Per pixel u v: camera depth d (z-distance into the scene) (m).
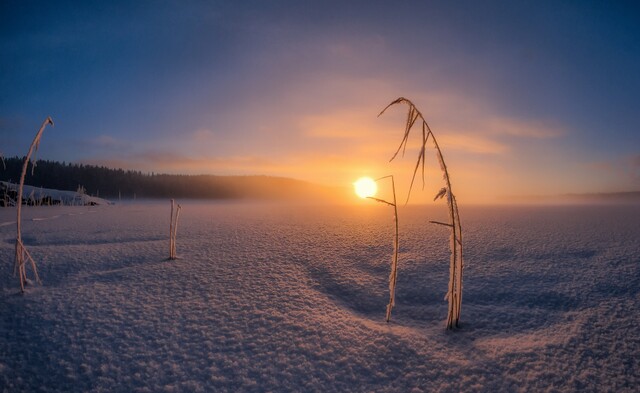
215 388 2.98
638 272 6.32
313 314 4.50
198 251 7.91
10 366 3.23
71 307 4.48
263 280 5.80
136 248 8.11
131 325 4.06
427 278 6.17
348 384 3.07
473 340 3.93
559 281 5.95
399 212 20.72
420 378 3.16
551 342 3.80
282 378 3.14
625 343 3.76
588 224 13.34
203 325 4.11
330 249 8.13
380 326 4.27
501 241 9.20
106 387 2.97
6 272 5.77
